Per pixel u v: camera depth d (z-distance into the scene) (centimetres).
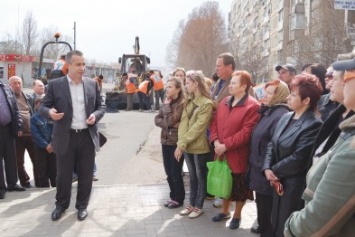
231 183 393
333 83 207
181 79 473
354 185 147
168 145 468
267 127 355
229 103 405
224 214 430
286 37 3972
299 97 305
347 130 160
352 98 162
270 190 351
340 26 1678
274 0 4456
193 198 450
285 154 308
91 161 454
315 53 1941
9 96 533
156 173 703
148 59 2209
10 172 542
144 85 1802
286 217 303
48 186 589
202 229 408
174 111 457
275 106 361
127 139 1044
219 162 400
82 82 448
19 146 586
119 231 405
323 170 170
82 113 444
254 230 396
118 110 1877
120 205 485
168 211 464
